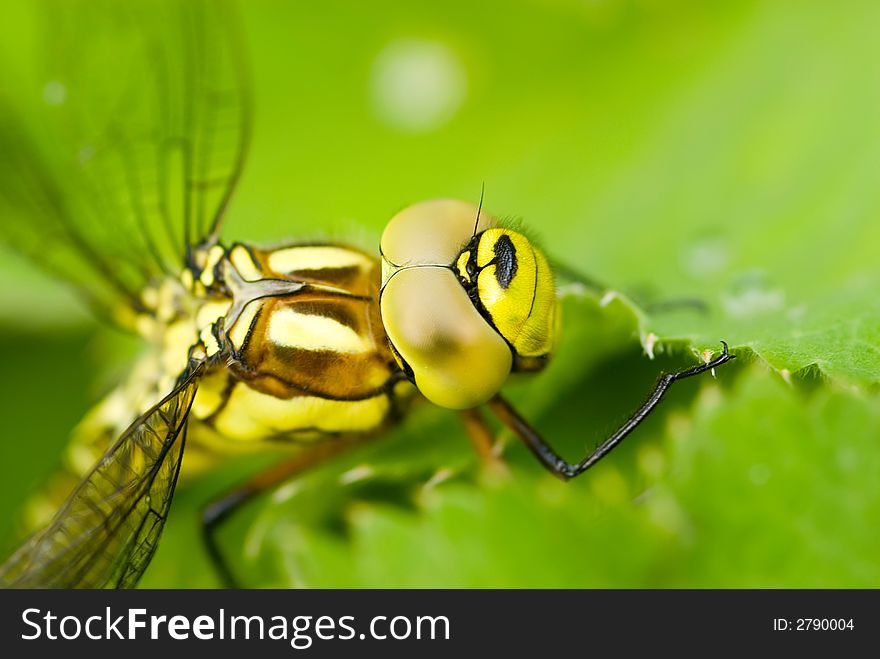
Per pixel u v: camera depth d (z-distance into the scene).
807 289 0.14
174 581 0.14
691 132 0.15
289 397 0.13
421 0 0.16
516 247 0.13
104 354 0.16
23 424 0.16
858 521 0.13
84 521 0.13
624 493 0.13
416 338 0.13
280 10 0.17
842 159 0.15
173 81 0.14
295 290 0.13
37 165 0.14
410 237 0.13
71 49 0.14
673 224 0.15
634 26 0.16
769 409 0.13
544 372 0.13
